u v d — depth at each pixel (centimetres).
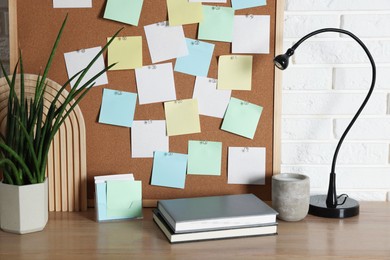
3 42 151
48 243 115
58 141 133
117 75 136
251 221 118
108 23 134
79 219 129
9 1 132
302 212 127
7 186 118
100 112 136
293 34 140
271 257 109
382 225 127
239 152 140
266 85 138
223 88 137
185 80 137
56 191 134
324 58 141
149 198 140
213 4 135
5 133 131
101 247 113
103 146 138
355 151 144
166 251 111
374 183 146
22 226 118
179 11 135
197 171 139
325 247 114
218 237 117
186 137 139
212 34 136
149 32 135
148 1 134
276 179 129
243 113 138
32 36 134
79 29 134
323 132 143
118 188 128
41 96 121
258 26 136
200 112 138
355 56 141
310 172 145
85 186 135
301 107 142
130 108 137
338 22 140
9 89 131
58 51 134
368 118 143
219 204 125
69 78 135
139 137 138
